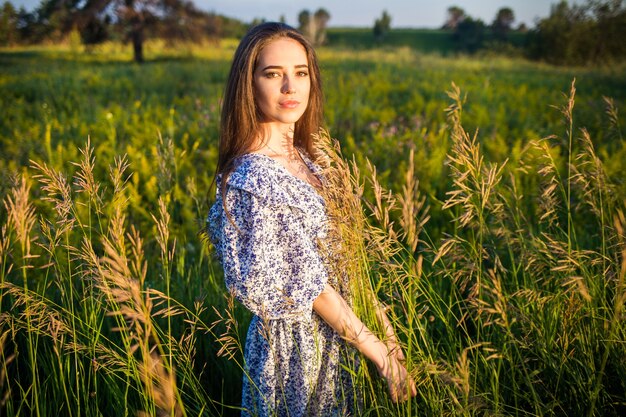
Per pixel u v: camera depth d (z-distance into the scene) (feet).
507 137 21.06
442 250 5.48
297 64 5.53
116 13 105.40
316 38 92.02
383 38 245.86
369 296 5.51
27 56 118.01
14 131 24.12
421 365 5.06
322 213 5.32
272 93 5.48
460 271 5.79
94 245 10.86
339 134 22.56
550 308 6.05
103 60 104.37
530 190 12.25
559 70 60.18
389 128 22.95
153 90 42.34
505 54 91.45
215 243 5.84
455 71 56.29
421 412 5.70
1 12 141.49
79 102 32.91
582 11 75.87
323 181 5.74
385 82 40.81
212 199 13.73
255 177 5.10
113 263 4.55
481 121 22.71
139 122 26.00
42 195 13.28
